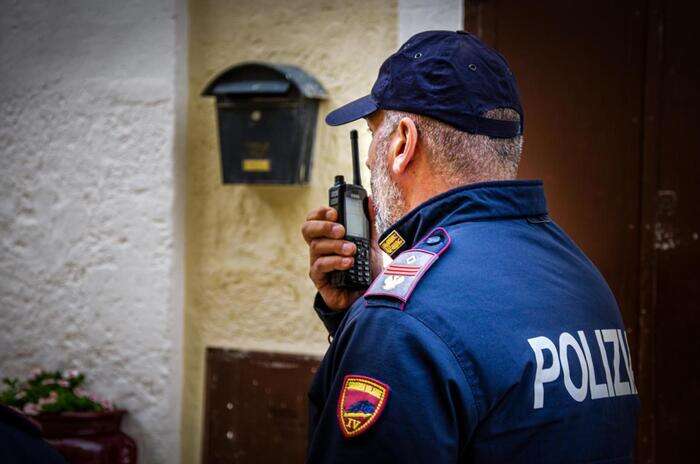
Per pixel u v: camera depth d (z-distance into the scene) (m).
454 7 2.69
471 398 1.20
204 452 3.04
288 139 2.78
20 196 3.26
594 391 1.31
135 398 3.08
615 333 1.41
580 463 1.28
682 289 2.63
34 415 2.96
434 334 1.22
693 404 2.63
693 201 2.61
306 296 2.92
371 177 1.53
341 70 2.84
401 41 2.75
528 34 2.72
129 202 3.08
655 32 2.61
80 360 3.17
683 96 2.61
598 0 2.66
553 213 2.72
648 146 2.63
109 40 3.09
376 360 1.24
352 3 2.82
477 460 1.22
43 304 3.23
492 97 1.40
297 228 2.92
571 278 1.38
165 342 3.03
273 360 2.95
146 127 3.04
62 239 3.19
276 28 2.93
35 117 3.22
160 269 3.03
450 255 1.30
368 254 1.76
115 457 2.98
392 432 1.20
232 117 2.86
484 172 1.41
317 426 1.34
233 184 2.91
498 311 1.25
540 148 2.73
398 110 1.45
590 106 2.68
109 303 3.12
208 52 3.03
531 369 1.23
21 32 3.23
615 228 2.68
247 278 3.00
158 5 3.01
